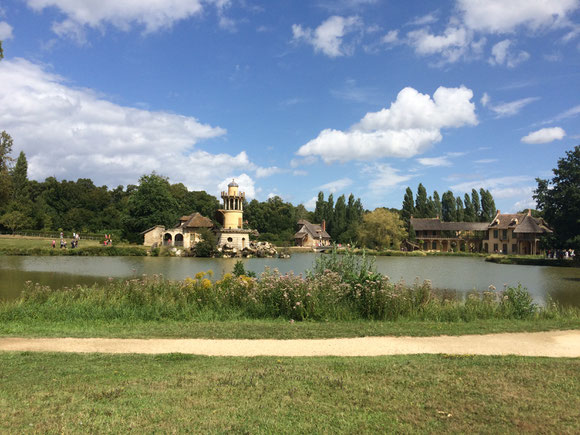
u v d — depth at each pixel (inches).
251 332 524.4
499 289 1235.2
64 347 454.0
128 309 648.4
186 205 4734.3
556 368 365.4
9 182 2041.1
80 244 2869.1
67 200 4596.5
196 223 3235.7
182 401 283.1
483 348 461.1
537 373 349.4
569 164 2573.8
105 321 604.1
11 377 337.4
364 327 557.6
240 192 3181.6
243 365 373.4
